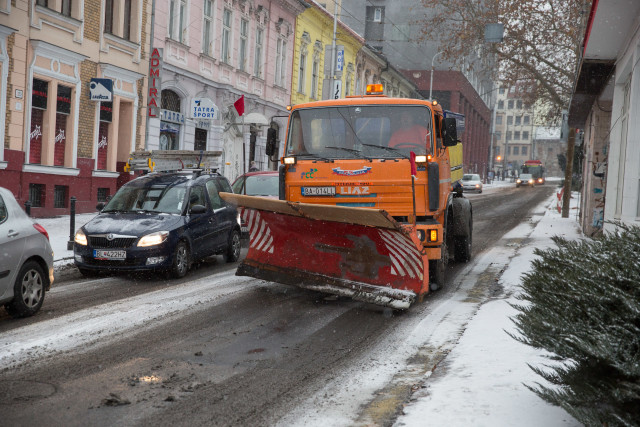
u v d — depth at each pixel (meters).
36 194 19.08
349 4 65.62
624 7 9.59
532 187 76.19
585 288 3.69
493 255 14.72
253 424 4.49
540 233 19.56
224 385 5.37
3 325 7.31
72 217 13.62
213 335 7.09
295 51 37.19
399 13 64.88
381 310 8.69
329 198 9.34
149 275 11.30
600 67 13.44
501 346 6.14
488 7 26.39
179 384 5.36
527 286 4.46
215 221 12.47
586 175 20.48
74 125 20.27
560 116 30.48
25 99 18.20
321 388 5.34
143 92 23.66
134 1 22.88
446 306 8.98
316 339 7.07
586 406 3.52
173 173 12.81
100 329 7.19
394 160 9.15
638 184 10.09
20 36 17.77
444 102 66.19
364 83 50.00
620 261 3.78
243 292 9.80
